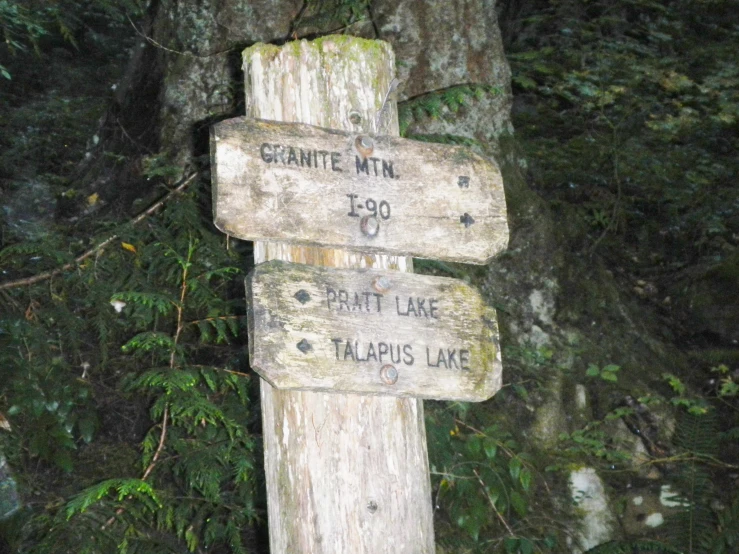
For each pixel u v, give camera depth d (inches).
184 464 176.4
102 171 247.4
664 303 264.8
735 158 315.0
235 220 94.3
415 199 103.3
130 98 251.1
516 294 231.8
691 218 297.9
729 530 188.2
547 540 187.0
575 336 231.1
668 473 207.0
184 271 191.6
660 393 229.5
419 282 101.8
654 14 365.1
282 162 97.7
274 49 105.1
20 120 298.5
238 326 201.8
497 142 244.4
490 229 106.3
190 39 239.5
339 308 96.9
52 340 199.9
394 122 107.3
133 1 260.5
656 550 188.7
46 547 160.1
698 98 320.5
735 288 255.9
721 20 363.3
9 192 259.8
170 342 180.5
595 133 315.9
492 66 247.0
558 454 205.3
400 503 97.2
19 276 211.0
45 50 343.0
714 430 212.2
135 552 167.9
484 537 184.9
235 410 188.7
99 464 185.2
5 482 170.4
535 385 215.3
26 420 182.4
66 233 237.1
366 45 107.1
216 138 95.5
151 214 217.9
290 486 95.0
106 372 201.0
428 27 241.8
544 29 358.9
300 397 96.5
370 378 96.5
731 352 243.6
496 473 190.4
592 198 299.6
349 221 99.4
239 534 175.9
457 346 101.7
